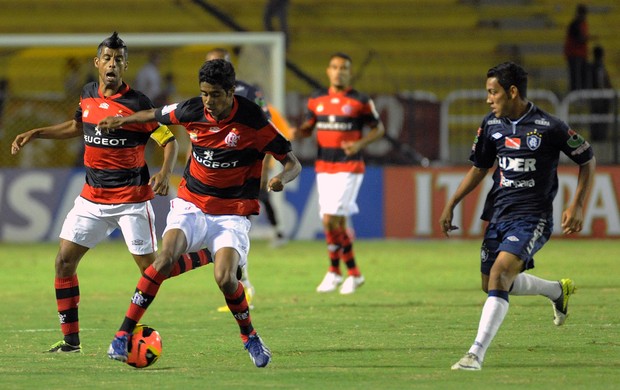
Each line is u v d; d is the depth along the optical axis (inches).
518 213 810.8
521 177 807.1
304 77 2326.5
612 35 2765.7
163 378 728.3
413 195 2143.2
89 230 874.1
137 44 2054.6
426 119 2207.2
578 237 2129.7
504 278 768.9
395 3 2832.2
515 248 780.6
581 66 2247.8
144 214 884.0
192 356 845.8
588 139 2210.9
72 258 872.9
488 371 748.0
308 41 2746.1
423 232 2143.2
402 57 2669.8
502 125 812.0
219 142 772.0
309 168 2160.4
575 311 1113.4
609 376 724.0
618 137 2186.3
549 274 1520.7
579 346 874.8
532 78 2461.9
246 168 784.3
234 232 778.2
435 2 2829.7
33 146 2224.4
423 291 1352.1
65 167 2233.0
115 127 799.1
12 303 1269.7
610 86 2262.6
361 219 2151.8
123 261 1815.9
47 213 2122.3
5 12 2770.7
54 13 2778.1
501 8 2824.8
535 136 799.1
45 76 2459.4
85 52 2224.4
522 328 987.3
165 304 1245.7
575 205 800.9
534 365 776.3
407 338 938.7
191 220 777.6
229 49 2174.0
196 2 2407.7
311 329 1008.2
